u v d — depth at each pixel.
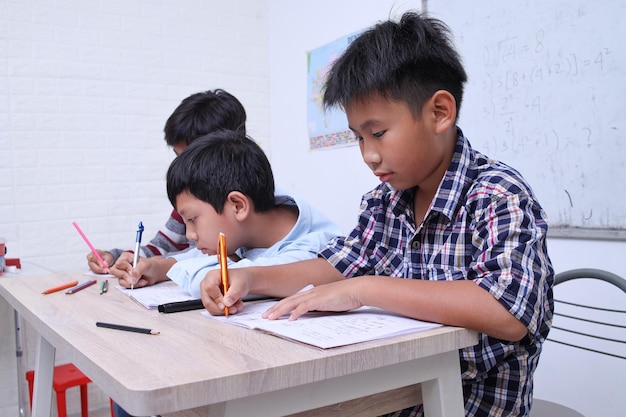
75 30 2.77
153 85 2.97
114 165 2.86
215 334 0.75
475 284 0.77
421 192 1.03
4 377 2.16
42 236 2.69
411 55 0.87
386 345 0.67
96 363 0.61
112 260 1.60
